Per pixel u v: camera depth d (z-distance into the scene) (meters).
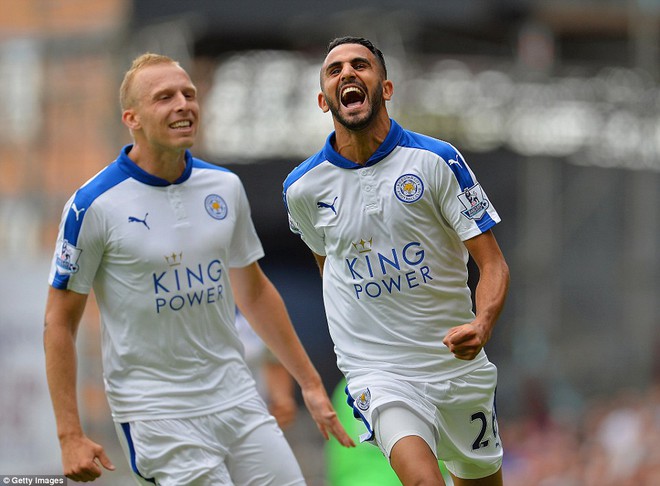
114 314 22.67
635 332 56.94
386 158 20.78
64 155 50.66
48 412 42.19
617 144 56.78
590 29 63.25
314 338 59.31
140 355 22.53
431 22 54.41
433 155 20.67
